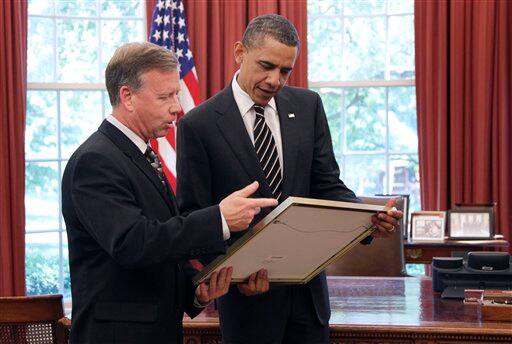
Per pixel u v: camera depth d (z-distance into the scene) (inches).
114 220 73.8
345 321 103.8
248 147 95.1
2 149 218.1
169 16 221.6
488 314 103.4
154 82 77.7
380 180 243.4
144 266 73.9
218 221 75.2
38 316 90.4
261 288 88.0
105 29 244.4
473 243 199.9
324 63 245.8
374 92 243.6
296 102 99.1
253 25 92.8
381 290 127.3
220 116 95.9
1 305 89.2
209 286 83.9
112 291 77.2
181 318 83.6
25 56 222.7
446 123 223.8
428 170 225.0
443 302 116.4
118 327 76.6
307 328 95.8
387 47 242.5
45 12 239.9
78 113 242.5
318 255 87.7
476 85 220.8
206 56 228.7
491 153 222.8
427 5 223.1
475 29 220.7
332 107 245.3
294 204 76.4
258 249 81.4
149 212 78.5
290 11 228.1
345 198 96.8
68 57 242.2
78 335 77.9
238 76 97.9
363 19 243.8
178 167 97.1
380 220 85.7
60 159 240.8
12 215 219.8
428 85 223.9
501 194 221.0
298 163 96.0
